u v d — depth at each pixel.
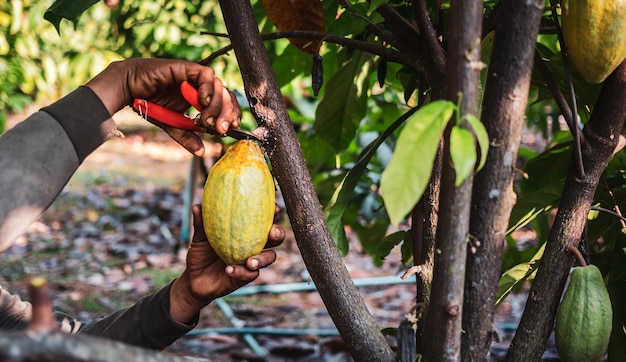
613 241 2.00
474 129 1.19
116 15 5.81
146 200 7.95
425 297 1.60
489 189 1.38
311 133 3.30
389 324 4.84
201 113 1.51
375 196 3.62
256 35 1.55
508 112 1.35
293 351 4.18
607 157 1.55
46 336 0.99
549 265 1.56
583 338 1.51
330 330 4.47
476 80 1.23
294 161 1.56
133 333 1.71
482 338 1.43
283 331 4.36
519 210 1.89
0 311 1.66
